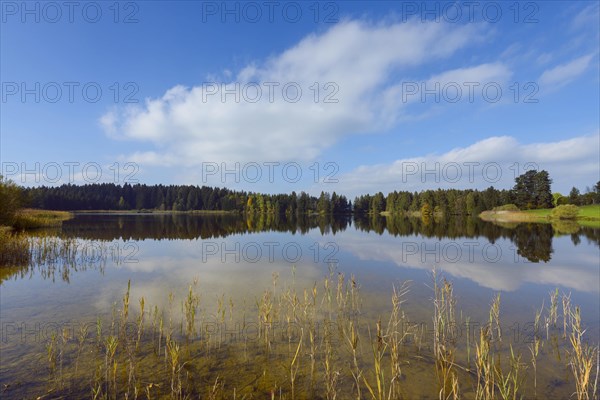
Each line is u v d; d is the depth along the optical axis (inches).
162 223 2089.1
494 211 3211.1
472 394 206.1
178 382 210.1
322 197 4697.3
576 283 495.8
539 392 206.1
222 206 4911.4
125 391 201.3
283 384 214.7
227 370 231.0
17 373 218.7
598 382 215.8
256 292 439.2
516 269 601.9
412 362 246.1
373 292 441.1
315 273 569.6
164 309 360.2
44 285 466.9
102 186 4972.9
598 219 2423.7
